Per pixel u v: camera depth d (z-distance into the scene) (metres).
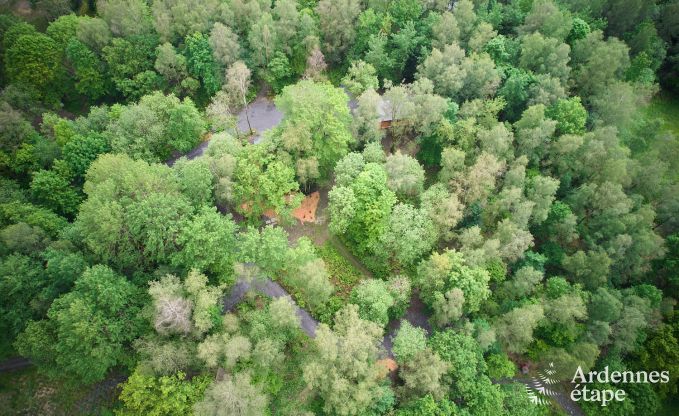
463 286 67.69
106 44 94.81
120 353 60.56
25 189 78.38
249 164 75.69
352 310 64.25
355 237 77.69
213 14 99.12
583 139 84.38
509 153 83.19
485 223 80.81
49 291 61.81
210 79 95.25
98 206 64.75
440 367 60.91
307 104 77.50
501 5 107.44
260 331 62.56
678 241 79.19
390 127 92.06
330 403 58.84
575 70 100.31
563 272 80.44
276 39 97.69
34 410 64.94
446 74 88.88
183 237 63.97
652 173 83.50
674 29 114.00
